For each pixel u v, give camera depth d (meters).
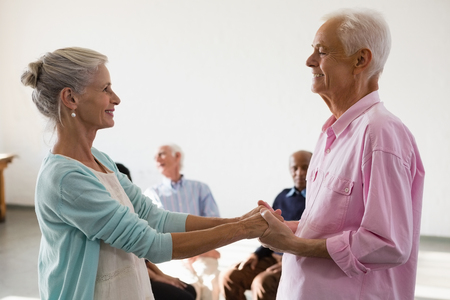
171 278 2.89
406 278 1.36
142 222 1.29
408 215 1.22
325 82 1.37
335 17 1.34
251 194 6.17
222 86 6.17
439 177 5.54
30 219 6.25
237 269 3.18
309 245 1.28
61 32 6.59
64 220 1.24
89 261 1.25
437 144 5.52
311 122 5.97
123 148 6.48
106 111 1.35
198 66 6.21
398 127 1.25
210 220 1.56
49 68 1.28
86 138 1.35
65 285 1.26
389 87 5.61
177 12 6.21
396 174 1.21
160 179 6.42
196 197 3.57
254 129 6.12
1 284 3.88
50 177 1.24
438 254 4.95
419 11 5.46
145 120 6.41
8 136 6.86
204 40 6.18
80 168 1.25
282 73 6.00
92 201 1.22
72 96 1.29
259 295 2.95
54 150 1.32
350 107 1.35
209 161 6.26
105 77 1.32
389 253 1.19
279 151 6.07
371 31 1.29
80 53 1.29
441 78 5.46
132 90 6.41
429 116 5.53
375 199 1.19
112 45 6.44
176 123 6.33
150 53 6.33
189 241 1.30
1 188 6.11
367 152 1.24
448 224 5.52
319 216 1.34
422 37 5.48
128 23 6.37
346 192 1.28
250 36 6.04
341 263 1.24
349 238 1.24
